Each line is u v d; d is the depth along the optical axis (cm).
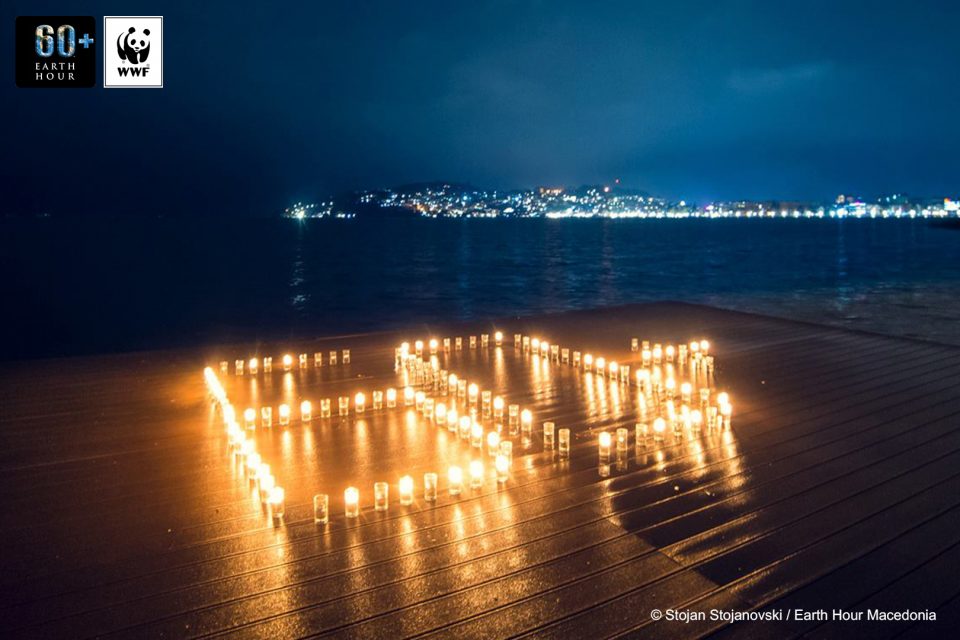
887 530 425
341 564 393
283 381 869
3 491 503
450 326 1302
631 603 349
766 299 2348
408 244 7006
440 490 504
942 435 613
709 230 11619
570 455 581
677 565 387
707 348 1028
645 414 713
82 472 543
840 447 587
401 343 1123
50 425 668
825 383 826
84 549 412
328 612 344
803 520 442
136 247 6081
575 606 347
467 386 842
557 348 1005
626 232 10850
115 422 679
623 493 493
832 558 391
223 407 695
